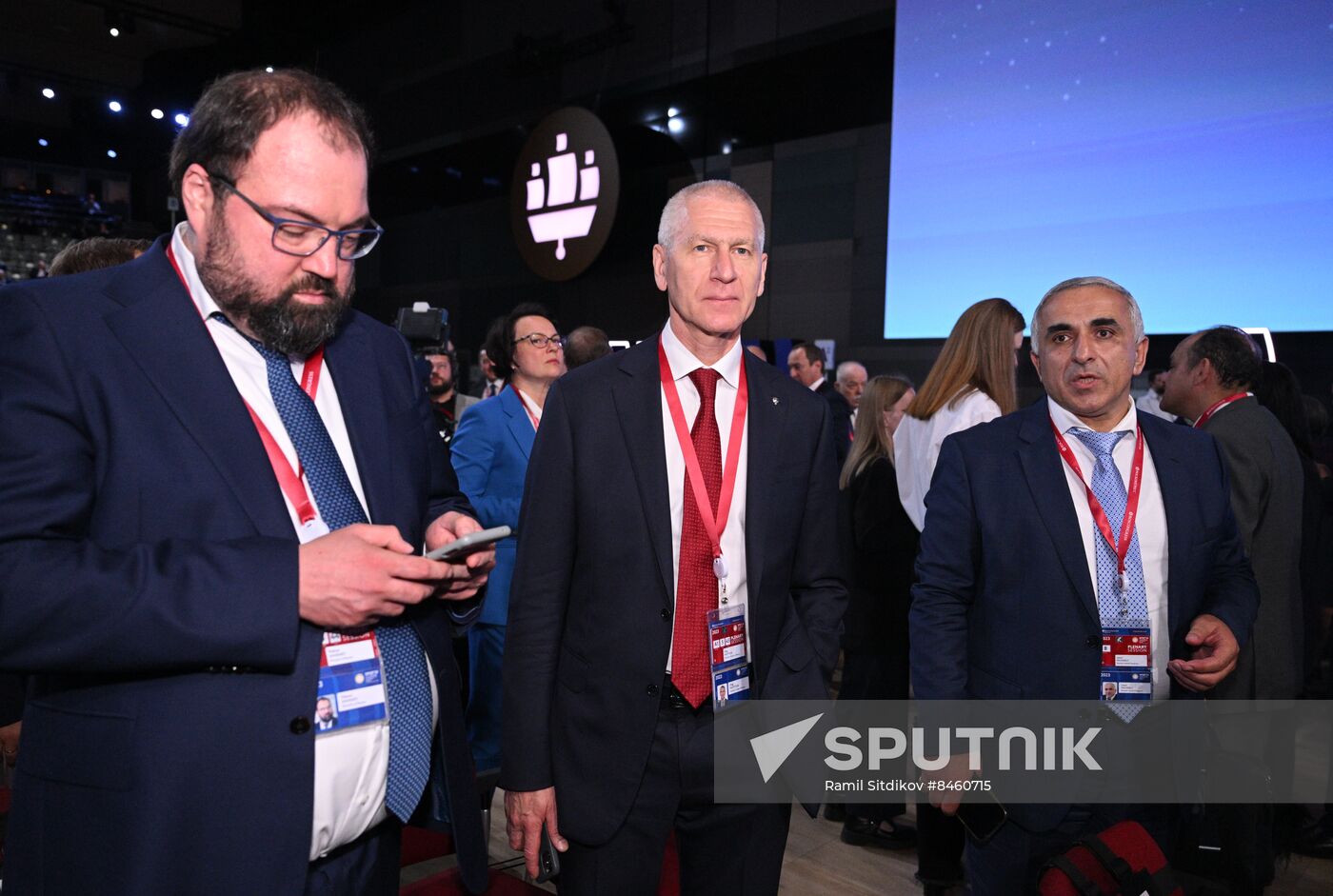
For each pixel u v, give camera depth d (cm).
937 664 142
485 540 83
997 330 216
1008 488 143
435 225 1192
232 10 1230
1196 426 226
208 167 82
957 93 625
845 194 721
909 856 249
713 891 128
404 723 94
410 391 109
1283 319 488
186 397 83
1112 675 136
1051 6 575
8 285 82
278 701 82
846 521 263
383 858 100
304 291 84
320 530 89
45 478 75
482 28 1087
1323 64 471
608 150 826
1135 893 122
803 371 496
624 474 124
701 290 125
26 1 1229
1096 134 557
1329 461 351
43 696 83
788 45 756
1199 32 513
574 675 125
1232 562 146
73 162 1719
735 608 127
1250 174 497
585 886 124
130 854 77
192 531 81
